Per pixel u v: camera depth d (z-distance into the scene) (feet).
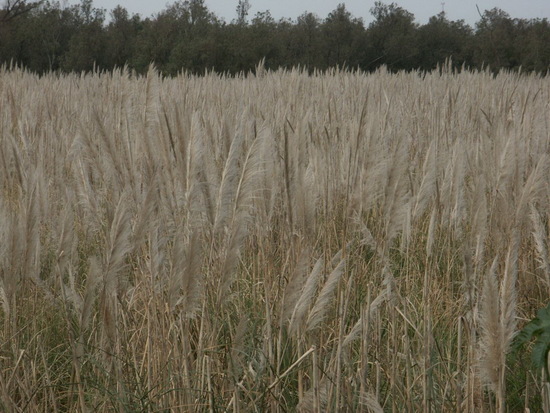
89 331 14.28
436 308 14.67
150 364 11.93
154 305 12.03
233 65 123.65
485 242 14.08
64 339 14.23
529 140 18.03
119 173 13.30
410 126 28.25
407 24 142.72
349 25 143.84
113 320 11.78
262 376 11.80
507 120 22.11
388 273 12.27
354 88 33.83
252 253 16.19
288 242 14.24
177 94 28.76
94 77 43.16
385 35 142.31
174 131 12.55
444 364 12.16
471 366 10.84
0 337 12.89
